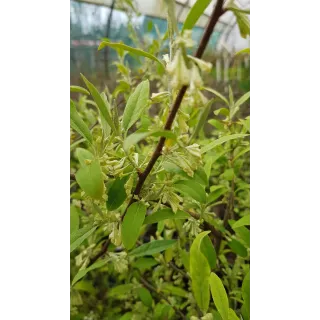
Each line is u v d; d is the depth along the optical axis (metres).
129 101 0.24
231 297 0.33
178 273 0.40
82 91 0.26
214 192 0.31
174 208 0.24
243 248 0.33
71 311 0.41
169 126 0.19
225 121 0.34
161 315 0.38
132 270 0.41
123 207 0.28
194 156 0.22
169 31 0.20
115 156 0.24
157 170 0.24
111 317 0.46
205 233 0.20
